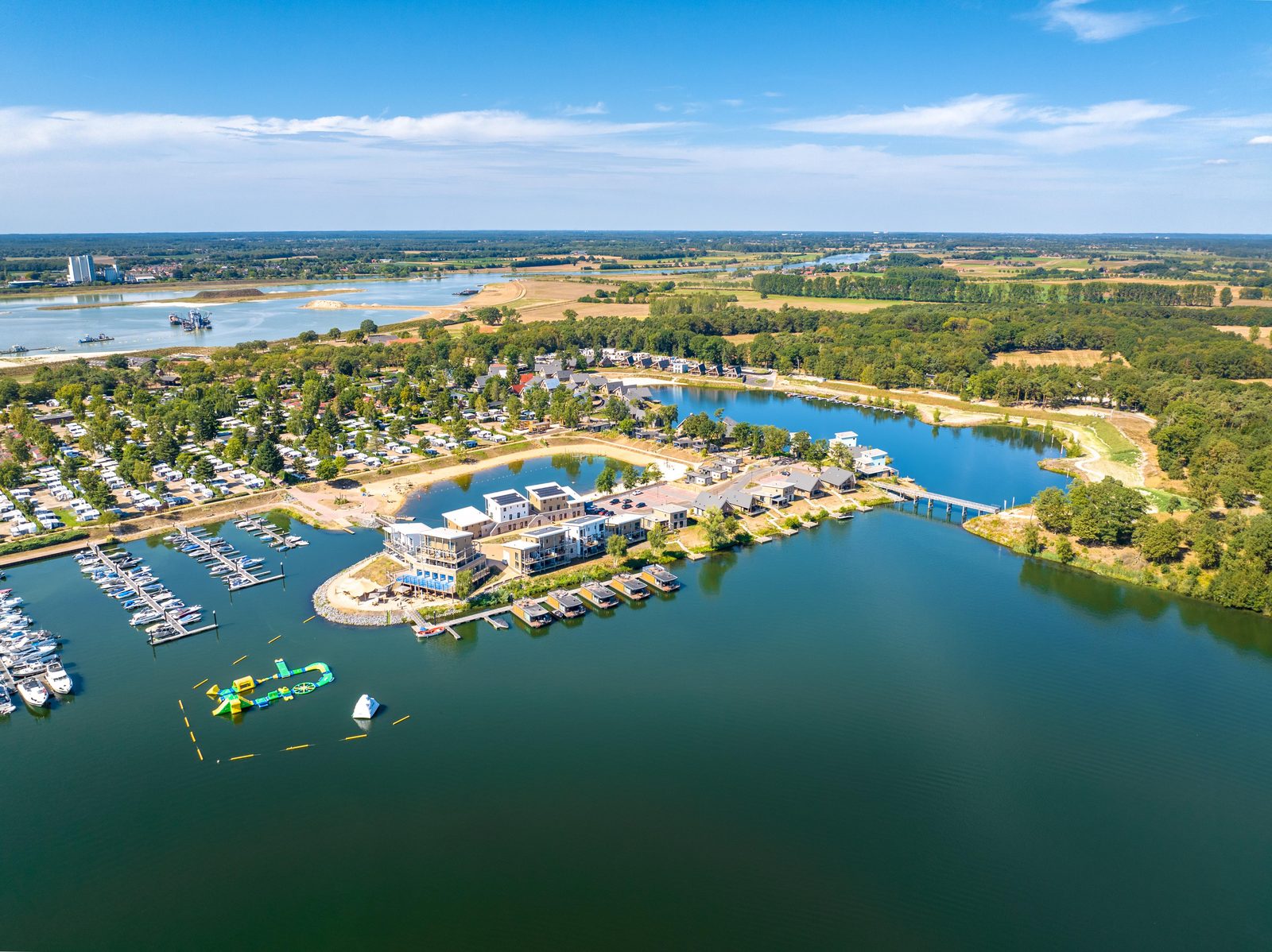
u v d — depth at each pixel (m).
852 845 115.88
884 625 178.38
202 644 168.00
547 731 140.75
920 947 99.62
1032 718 145.25
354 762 132.25
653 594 195.62
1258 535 187.75
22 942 100.00
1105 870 112.12
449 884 108.62
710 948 99.12
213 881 108.94
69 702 148.00
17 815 120.38
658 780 128.62
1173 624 179.00
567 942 99.75
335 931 101.38
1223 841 117.31
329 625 176.12
